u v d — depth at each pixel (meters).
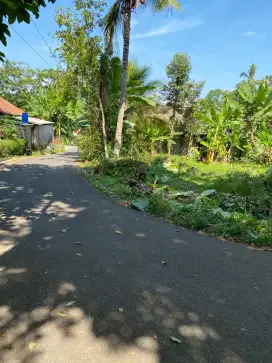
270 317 2.62
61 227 4.73
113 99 13.48
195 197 7.22
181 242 4.39
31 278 3.05
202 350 2.16
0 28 2.47
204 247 4.25
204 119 18.09
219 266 3.64
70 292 2.83
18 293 2.76
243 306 2.78
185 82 20.92
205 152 19.31
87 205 6.24
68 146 31.77
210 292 3.01
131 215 5.65
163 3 10.62
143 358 2.05
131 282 3.10
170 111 21.80
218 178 10.32
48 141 23.61
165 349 2.15
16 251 3.70
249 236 4.60
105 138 12.51
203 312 2.65
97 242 4.17
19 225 4.70
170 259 3.76
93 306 2.63
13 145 15.41
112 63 12.84
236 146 18.33
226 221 5.11
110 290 2.92
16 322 2.35
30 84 32.69
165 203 5.97
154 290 2.97
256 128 18.67
